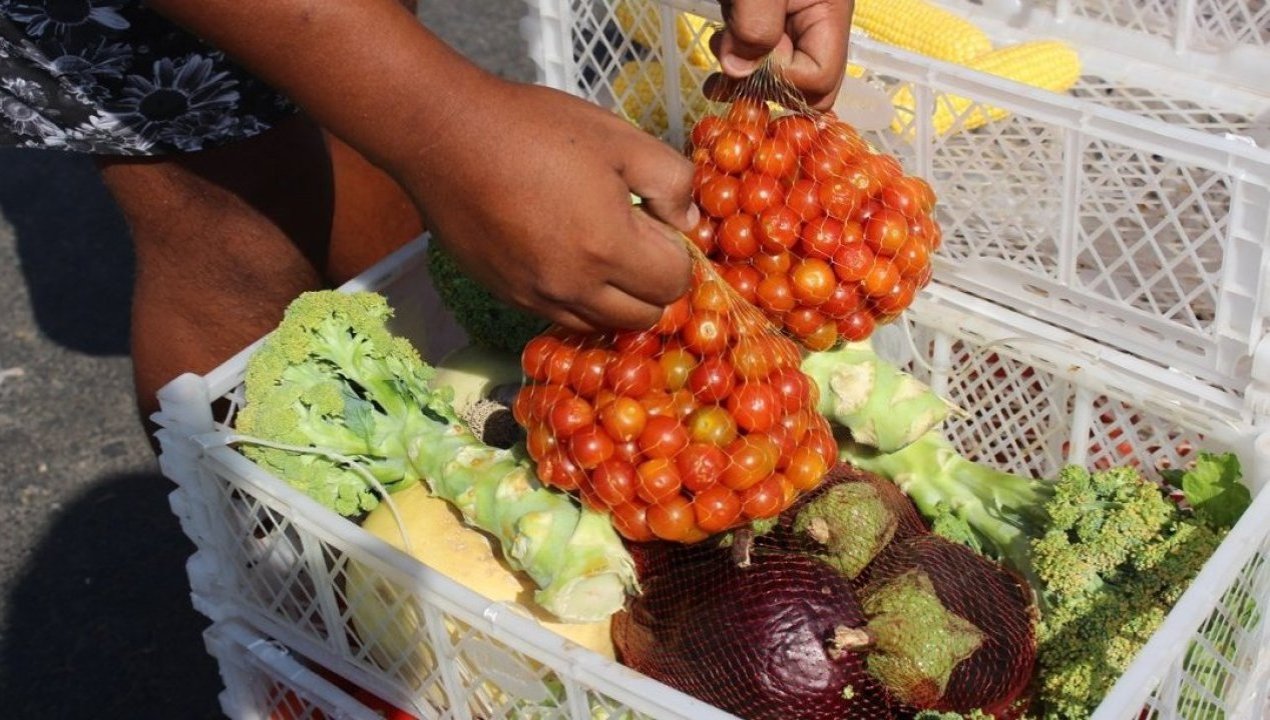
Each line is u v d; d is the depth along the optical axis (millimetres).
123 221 2160
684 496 992
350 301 1144
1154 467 1164
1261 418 1088
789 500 1014
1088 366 1148
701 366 983
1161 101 1432
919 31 1437
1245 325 1085
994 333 1194
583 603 1027
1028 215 1281
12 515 1698
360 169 1421
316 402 1109
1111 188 1147
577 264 904
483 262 928
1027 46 1425
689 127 1356
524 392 1040
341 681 1160
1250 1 1534
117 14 1182
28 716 1490
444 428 1126
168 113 1219
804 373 1054
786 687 996
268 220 1286
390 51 889
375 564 1011
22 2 1180
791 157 1053
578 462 995
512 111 893
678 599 1038
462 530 1112
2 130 1270
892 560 1070
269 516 1075
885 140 1233
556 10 1358
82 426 1815
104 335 1964
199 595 1176
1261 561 1021
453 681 1031
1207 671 1006
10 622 1582
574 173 886
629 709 944
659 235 916
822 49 1075
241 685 1188
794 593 1015
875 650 1004
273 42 891
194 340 1335
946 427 1281
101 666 1534
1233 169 1047
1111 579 1073
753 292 1063
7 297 2033
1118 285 1314
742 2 1047
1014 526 1134
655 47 1308
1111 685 1045
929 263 1108
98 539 1667
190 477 1111
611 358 987
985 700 1018
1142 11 1477
